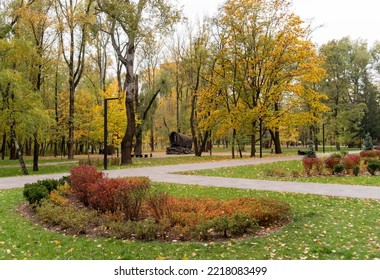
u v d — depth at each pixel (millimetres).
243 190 12641
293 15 30641
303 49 30547
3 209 10047
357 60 49312
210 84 33750
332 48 45250
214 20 32844
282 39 30266
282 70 33031
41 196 10141
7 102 20578
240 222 7176
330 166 17344
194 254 6195
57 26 27141
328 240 6812
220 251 6348
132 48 24812
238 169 20156
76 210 8914
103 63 40938
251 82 32719
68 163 30031
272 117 31500
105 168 20844
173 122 56188
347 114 43688
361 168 18391
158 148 76125
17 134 22203
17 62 22906
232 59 32188
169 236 7246
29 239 7266
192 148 52125
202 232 6977
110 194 8805
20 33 23781
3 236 7422
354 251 6191
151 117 40594
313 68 30438
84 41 30938
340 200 10562
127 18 22156
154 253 6328
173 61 44375
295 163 22625
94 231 7754
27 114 20703
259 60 30938
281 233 7312
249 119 30891
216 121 34500
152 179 16125
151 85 42781
